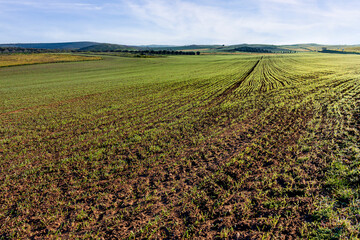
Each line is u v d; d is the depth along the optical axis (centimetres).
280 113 1488
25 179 867
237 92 2566
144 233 543
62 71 7044
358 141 895
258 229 502
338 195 578
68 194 745
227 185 700
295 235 473
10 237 570
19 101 2792
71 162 1000
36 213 655
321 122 1209
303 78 3306
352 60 7556
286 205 570
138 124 1572
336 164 721
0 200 738
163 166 891
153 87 3394
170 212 608
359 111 1317
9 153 1163
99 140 1286
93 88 3628
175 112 1833
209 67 6962
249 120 1423
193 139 1166
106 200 696
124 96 2789
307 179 674
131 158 988
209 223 549
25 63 8869
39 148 1216
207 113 1708
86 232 561
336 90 2091
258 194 636
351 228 464
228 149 996
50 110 2214
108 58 11712
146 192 720
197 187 712
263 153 912
